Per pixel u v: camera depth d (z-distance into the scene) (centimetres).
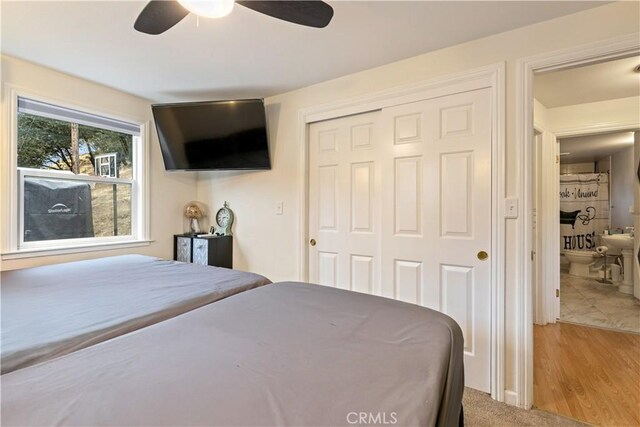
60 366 78
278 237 283
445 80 200
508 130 181
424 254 211
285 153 278
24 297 133
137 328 108
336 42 193
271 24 173
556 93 267
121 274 174
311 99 260
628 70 224
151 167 298
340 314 114
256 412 61
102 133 272
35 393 67
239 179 309
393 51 204
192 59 215
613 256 453
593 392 191
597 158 532
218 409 62
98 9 160
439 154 204
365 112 237
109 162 277
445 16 166
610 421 166
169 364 79
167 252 312
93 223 266
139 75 240
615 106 281
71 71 233
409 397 67
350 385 71
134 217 292
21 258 217
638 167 354
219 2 114
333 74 239
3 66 207
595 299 371
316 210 266
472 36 186
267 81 252
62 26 175
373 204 238
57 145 246
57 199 245
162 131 288
